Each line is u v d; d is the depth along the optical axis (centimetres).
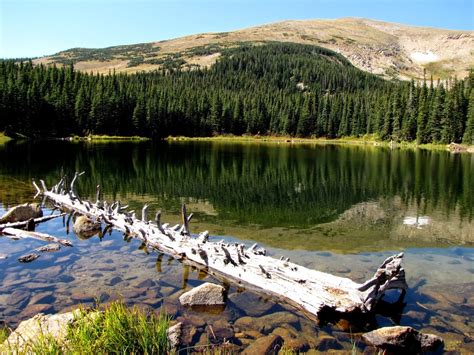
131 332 718
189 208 2345
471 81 10694
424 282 1224
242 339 862
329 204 2533
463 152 8056
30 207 1941
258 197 2745
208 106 13375
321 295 1016
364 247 1620
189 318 952
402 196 2853
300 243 1661
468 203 2602
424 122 9850
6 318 941
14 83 9269
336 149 8788
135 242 1619
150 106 11256
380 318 986
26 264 1328
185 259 1402
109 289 1121
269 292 1102
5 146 6756
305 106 13462
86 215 2052
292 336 884
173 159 5316
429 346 845
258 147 9050
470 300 1089
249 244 1633
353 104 13275
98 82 11375
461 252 1568
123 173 3784
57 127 9756
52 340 651
